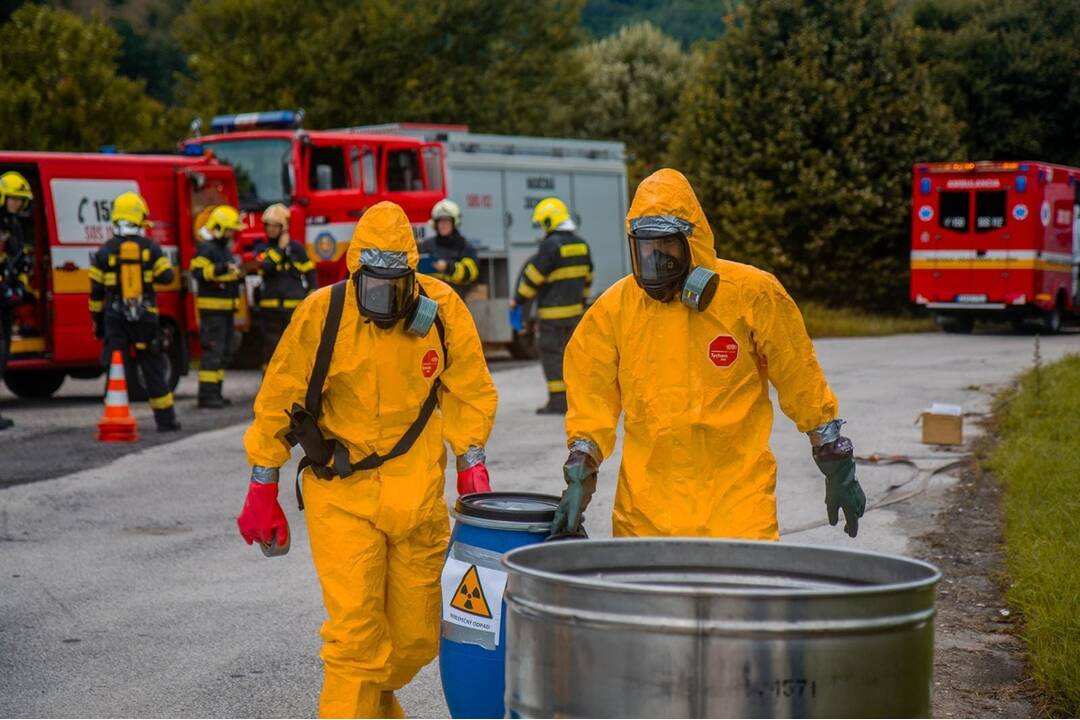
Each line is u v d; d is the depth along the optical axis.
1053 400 12.31
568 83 39.72
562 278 12.55
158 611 6.30
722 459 3.79
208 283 13.79
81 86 26.73
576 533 3.75
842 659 2.43
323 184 18.14
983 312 26.25
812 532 7.79
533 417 12.70
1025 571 6.26
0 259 12.27
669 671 2.43
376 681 3.97
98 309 11.94
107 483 9.66
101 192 14.50
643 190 3.70
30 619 6.18
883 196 31.64
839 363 18.42
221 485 9.56
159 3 70.38
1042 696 4.94
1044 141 37.41
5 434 12.20
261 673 5.35
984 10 38.41
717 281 3.71
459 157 20.06
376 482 3.95
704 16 76.12
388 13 34.88
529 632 2.64
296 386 3.93
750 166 32.25
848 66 31.77
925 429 10.95
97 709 4.92
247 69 34.19
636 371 3.80
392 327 3.93
